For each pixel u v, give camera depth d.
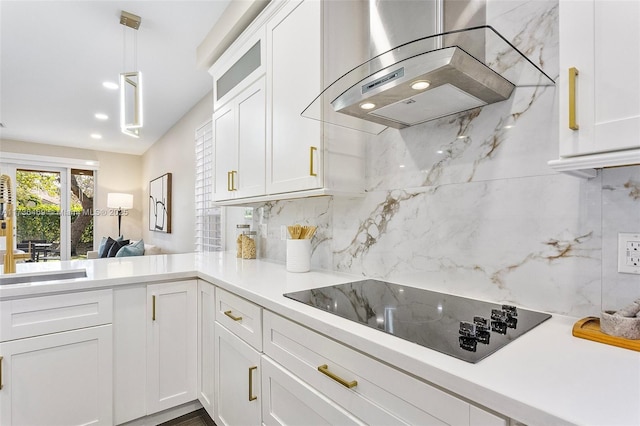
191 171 4.18
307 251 1.81
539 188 1.04
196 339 1.91
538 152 1.05
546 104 1.03
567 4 0.78
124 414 1.70
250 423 1.36
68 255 6.04
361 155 1.62
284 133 1.68
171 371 1.83
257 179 1.91
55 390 1.53
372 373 0.82
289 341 1.13
